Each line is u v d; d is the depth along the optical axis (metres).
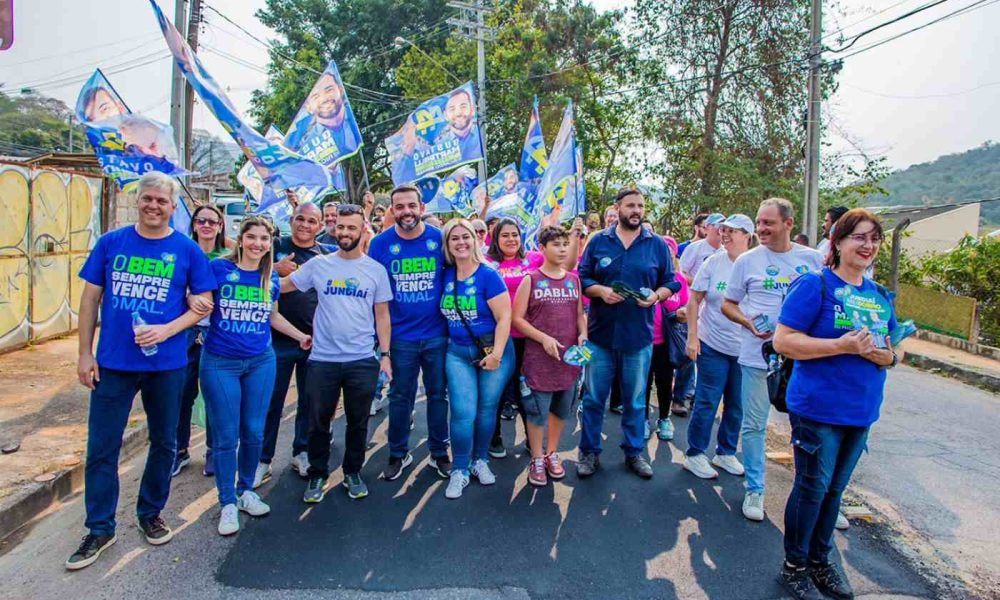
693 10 17.80
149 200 3.21
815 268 3.87
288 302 4.38
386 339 4.13
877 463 4.95
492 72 23.05
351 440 4.00
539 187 6.91
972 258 11.63
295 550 3.34
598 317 4.39
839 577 3.07
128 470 4.52
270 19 28.17
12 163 7.48
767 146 17.36
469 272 4.12
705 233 6.39
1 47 2.53
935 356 9.64
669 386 5.25
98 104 4.89
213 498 3.99
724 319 4.33
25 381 6.32
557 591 3.02
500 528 3.62
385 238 4.34
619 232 4.45
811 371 2.99
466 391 4.09
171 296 3.32
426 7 27.53
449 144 7.52
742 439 3.90
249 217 3.72
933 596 3.05
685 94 18.34
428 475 4.40
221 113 4.48
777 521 3.78
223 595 2.93
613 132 23.09
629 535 3.57
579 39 21.34
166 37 4.36
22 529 3.62
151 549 3.34
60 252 8.54
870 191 17.22
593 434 4.39
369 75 27.77
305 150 6.28
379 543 3.43
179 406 3.46
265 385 3.81
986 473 4.76
